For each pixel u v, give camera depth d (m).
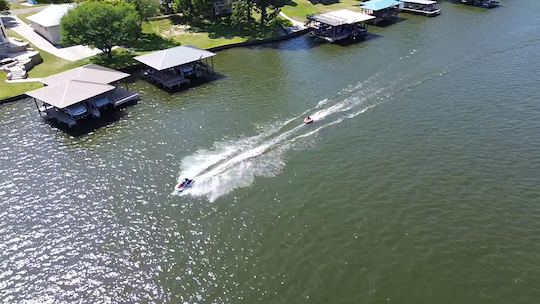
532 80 79.06
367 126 65.94
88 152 61.44
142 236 46.69
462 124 65.50
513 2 136.75
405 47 99.19
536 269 41.62
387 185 53.28
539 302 38.47
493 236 45.53
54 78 73.44
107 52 92.00
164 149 61.59
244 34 108.69
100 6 87.06
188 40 104.00
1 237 46.84
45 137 65.50
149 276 42.03
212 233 46.84
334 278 41.28
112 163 58.72
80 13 85.19
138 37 97.25
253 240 45.88
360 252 44.12
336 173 55.66
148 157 59.78
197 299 39.59
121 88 80.19
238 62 94.38
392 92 76.69
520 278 40.81
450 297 39.22
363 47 101.12
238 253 44.34
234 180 54.78
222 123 68.06
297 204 50.59
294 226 47.50
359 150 60.16
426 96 74.75
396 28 114.94
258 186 53.62
